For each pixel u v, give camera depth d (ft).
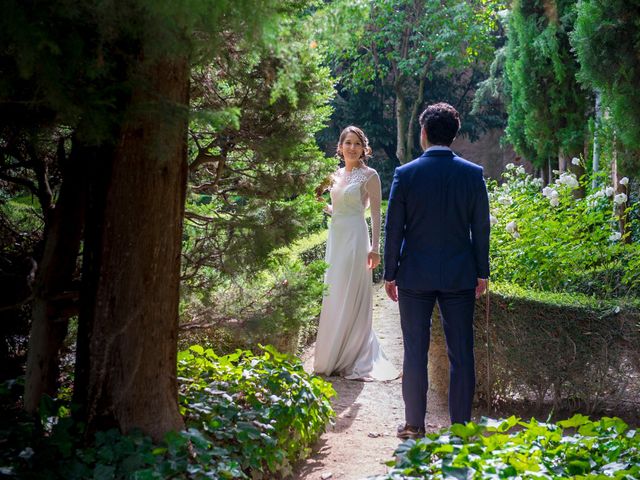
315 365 19.79
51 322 11.07
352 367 19.69
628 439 9.46
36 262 12.53
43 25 7.30
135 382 10.12
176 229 10.34
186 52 8.14
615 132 23.36
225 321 13.01
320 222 13.76
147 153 9.78
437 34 56.18
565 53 32.09
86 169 10.83
